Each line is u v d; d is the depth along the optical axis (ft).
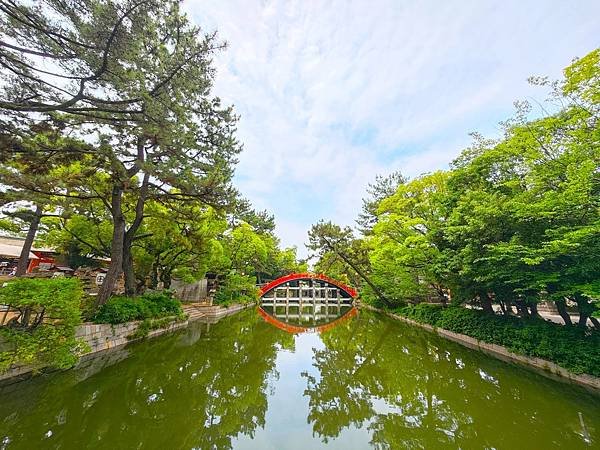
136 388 26.81
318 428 21.95
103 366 31.55
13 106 21.48
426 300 74.90
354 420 23.48
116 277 41.16
